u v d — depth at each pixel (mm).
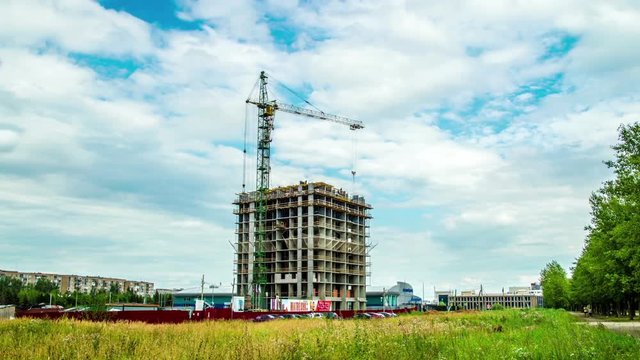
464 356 18781
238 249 160000
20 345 20516
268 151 152250
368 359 18344
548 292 128250
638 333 34500
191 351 18766
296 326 37906
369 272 167250
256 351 18312
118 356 18562
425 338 24609
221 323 42938
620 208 40844
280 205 151875
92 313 52656
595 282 67125
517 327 38875
